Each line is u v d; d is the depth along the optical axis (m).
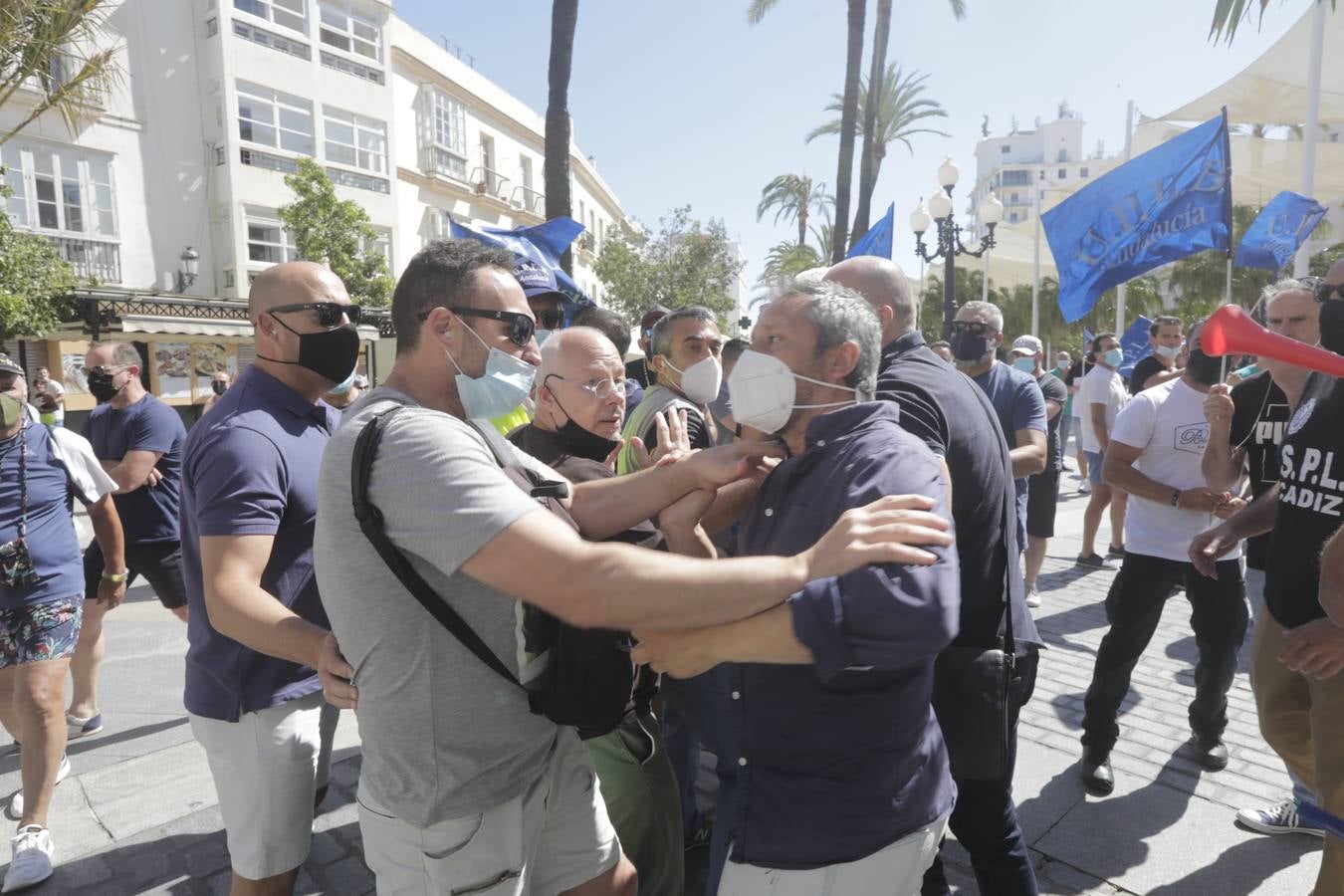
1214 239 4.94
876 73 17.53
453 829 1.55
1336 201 10.91
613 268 24.36
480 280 1.60
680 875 2.39
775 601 1.31
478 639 1.50
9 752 3.81
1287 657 2.04
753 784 1.62
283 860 2.16
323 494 1.49
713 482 1.77
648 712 2.18
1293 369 2.79
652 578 1.28
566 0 8.59
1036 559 5.90
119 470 3.98
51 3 7.23
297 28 20.48
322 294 2.29
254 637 1.88
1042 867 2.81
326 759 2.92
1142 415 3.55
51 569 3.01
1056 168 108.38
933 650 1.30
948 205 11.34
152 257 18.25
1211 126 4.96
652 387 3.27
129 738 3.98
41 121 16.31
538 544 1.28
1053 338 33.25
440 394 1.64
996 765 2.04
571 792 1.85
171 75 18.44
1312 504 2.29
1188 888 2.68
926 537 1.33
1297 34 9.64
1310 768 2.59
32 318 12.22
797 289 1.73
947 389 2.17
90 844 3.04
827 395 1.70
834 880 1.57
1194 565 3.20
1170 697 4.20
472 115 27.38
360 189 22.22
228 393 2.27
